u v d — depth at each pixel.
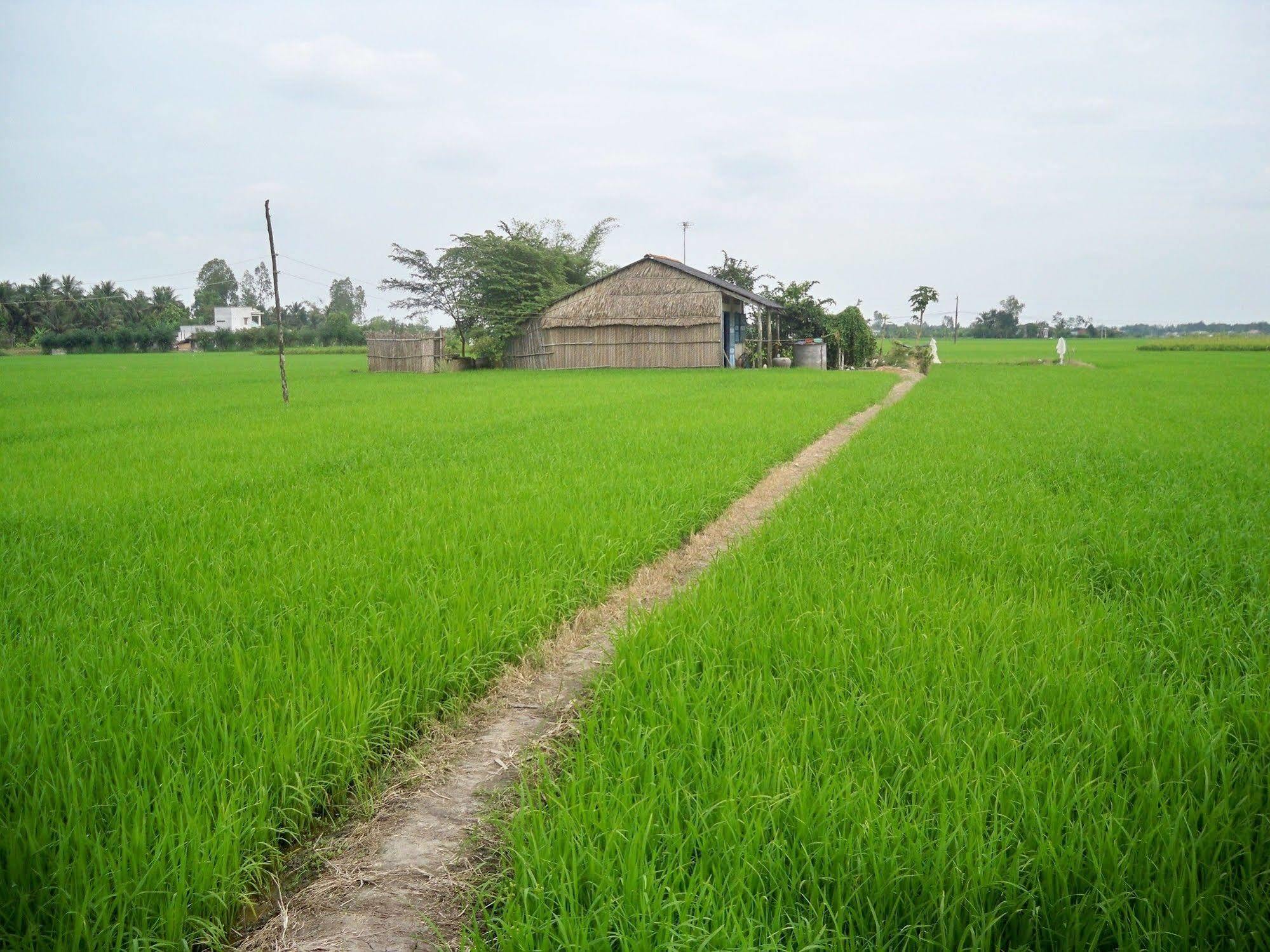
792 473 11.11
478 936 2.39
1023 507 7.80
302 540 6.73
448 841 3.17
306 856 3.10
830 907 2.46
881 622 4.61
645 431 13.96
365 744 3.61
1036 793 2.87
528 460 10.83
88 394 26.48
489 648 4.69
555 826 2.85
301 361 62.00
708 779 3.09
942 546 6.39
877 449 11.98
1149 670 3.95
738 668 4.09
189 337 103.12
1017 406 19.14
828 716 3.47
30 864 2.66
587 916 2.38
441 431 14.41
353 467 10.63
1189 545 6.23
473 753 3.85
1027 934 2.37
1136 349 78.31
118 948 2.42
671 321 37.59
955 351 79.06
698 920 2.36
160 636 4.45
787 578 5.50
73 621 4.77
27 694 3.88
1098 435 13.38
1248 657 4.11
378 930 2.69
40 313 101.62
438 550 6.21
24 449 12.68
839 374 33.34
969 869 2.49
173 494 8.88
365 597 5.19
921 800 2.89
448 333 51.03
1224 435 13.21
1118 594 5.26
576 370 39.22
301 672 4.02
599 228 51.28
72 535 7.12
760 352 39.94
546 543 6.54
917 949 2.33
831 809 2.80
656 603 5.18
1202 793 2.94
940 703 3.51
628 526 7.08
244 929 2.74
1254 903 2.36
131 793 3.01
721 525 8.25
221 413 18.81
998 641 4.30
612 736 3.52
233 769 3.24
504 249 41.81
